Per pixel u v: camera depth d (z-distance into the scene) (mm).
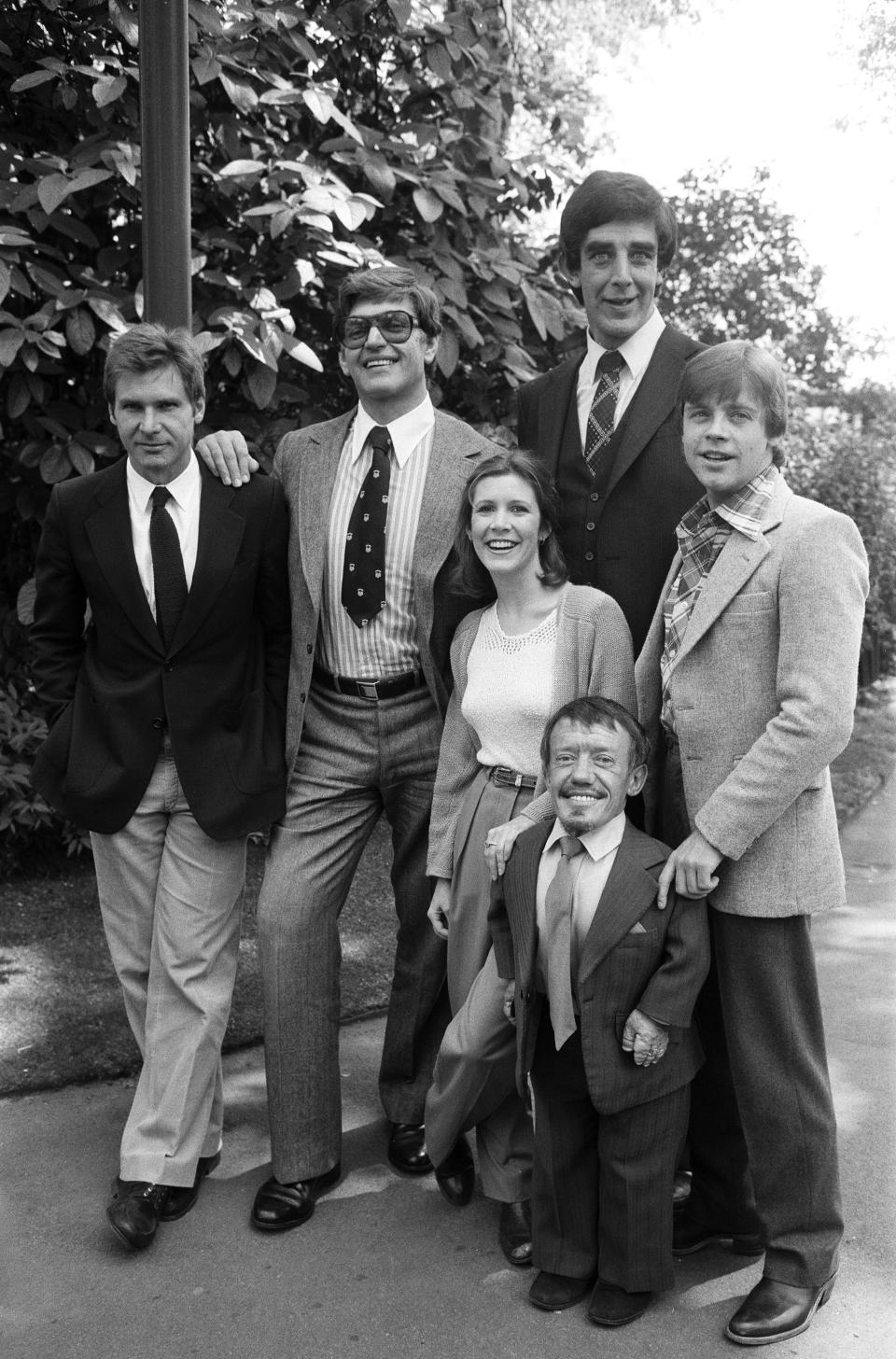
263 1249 2447
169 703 2520
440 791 2582
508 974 2322
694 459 2160
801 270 7777
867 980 3656
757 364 2104
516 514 2391
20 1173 2703
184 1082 2525
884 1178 2627
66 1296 2295
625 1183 2188
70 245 4434
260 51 4309
